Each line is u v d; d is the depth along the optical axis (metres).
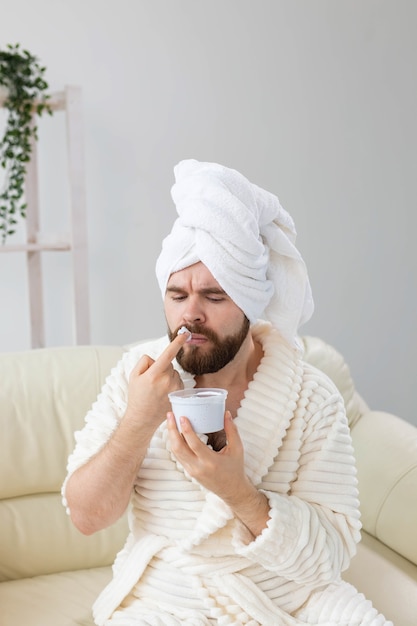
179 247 1.35
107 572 1.84
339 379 2.15
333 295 3.77
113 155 3.32
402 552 1.83
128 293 3.43
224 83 3.45
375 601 1.66
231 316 1.35
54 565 1.83
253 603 1.35
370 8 3.65
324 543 1.33
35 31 3.14
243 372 1.46
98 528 1.39
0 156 2.92
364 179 3.74
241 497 1.26
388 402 3.96
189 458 1.21
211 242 1.33
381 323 3.88
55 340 3.33
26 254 3.14
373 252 3.81
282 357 1.46
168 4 3.32
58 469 1.84
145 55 3.31
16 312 3.26
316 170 3.65
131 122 3.33
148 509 1.41
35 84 2.83
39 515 1.83
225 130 3.48
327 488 1.39
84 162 2.99
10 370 1.87
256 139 3.53
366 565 1.80
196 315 1.33
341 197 3.71
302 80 3.58
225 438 1.39
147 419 1.29
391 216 3.82
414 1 3.73
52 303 3.30
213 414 1.20
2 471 1.79
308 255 3.69
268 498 1.31
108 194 3.34
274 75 3.53
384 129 3.75
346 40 3.63
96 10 3.21
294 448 1.41
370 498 1.94
